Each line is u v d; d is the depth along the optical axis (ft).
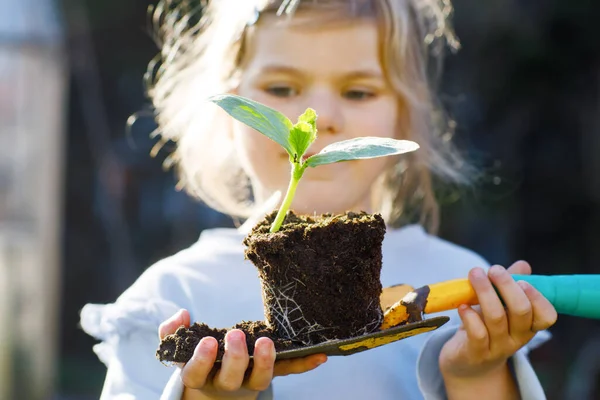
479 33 17.33
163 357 3.83
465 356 4.53
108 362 5.50
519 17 16.97
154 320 5.22
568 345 18.62
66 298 21.22
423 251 5.94
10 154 15.58
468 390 4.75
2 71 15.35
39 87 15.61
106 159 20.48
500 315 4.24
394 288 4.57
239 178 7.01
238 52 5.77
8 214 15.62
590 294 4.36
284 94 5.41
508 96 18.08
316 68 5.30
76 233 21.09
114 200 20.72
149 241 21.43
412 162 6.74
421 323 3.66
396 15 5.56
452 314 5.54
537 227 18.80
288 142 3.75
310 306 3.84
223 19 6.09
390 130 5.70
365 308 3.88
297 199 5.33
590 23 16.97
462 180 7.31
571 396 15.67
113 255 21.02
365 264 3.85
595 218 18.61
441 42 7.43
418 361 4.94
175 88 7.22
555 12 16.94
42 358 15.40
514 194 18.67
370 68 5.42
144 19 18.49
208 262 5.70
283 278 3.85
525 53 17.46
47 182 15.76
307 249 3.84
